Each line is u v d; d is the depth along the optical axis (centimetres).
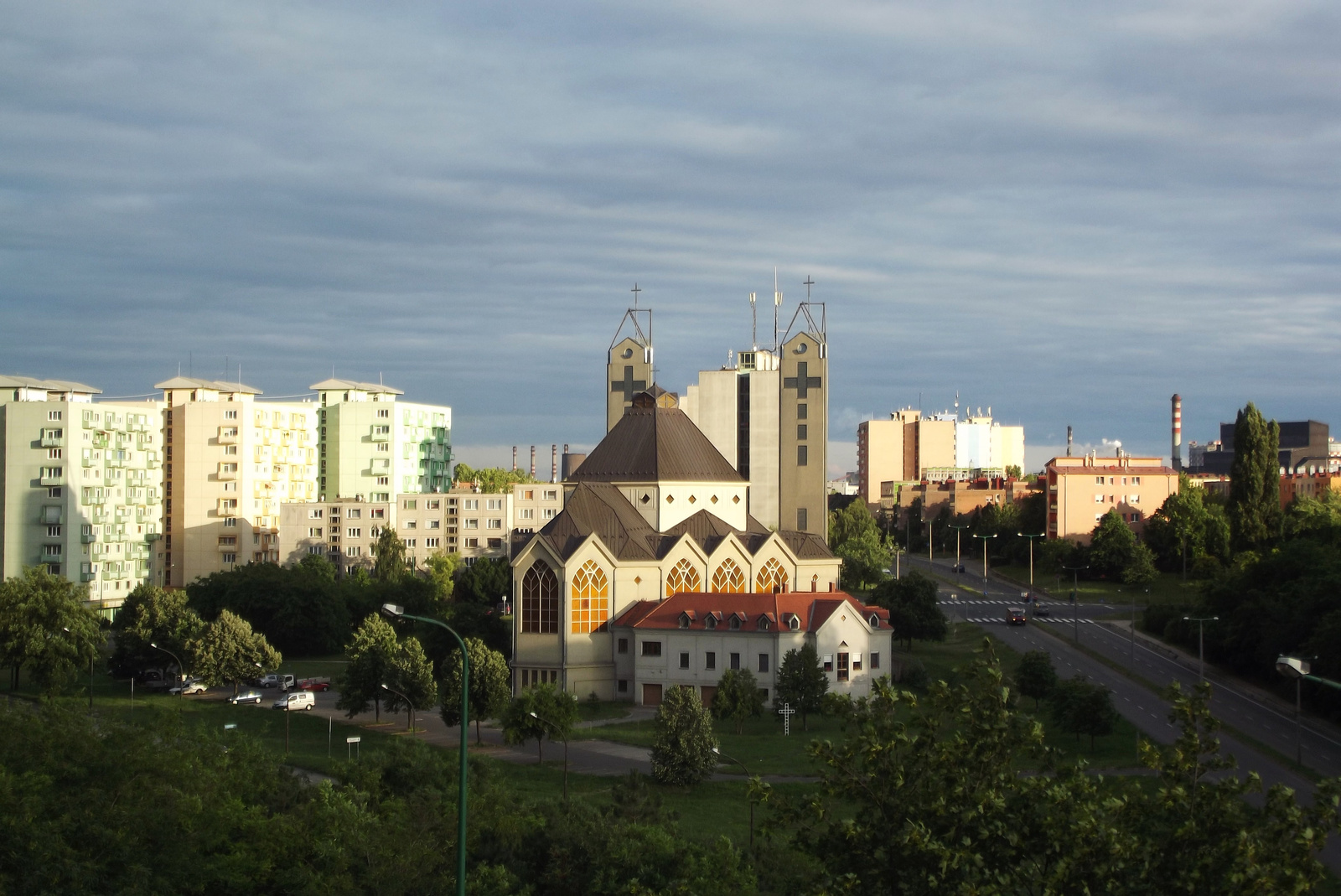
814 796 5103
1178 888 4369
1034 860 4612
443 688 13338
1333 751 11981
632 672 15438
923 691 15562
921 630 18762
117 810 6431
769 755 12312
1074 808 4553
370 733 13938
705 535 16675
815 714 14538
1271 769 11244
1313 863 4388
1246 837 4322
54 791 6625
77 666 16188
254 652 16338
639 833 7588
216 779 7256
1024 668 14488
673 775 10988
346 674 14375
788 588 17062
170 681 17550
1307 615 14800
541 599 15588
